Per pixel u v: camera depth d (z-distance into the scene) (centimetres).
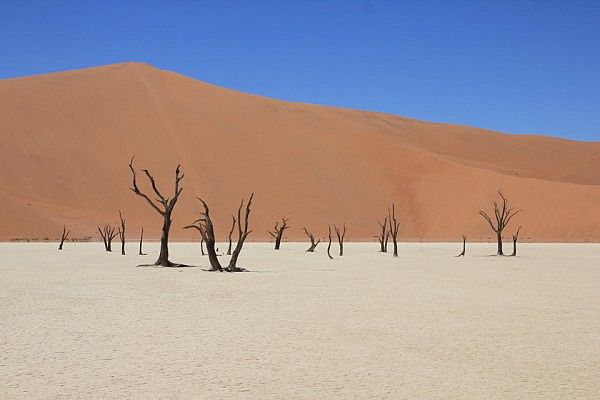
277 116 12731
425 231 10400
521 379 1027
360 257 4919
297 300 2030
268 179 10906
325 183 11050
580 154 15575
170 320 1598
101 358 1166
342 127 12688
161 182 10375
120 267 3491
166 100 12319
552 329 1488
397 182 11350
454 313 1741
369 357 1183
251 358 1172
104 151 10706
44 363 1124
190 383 995
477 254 5588
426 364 1129
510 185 10450
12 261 3981
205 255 5050
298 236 9900
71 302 1945
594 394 941
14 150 10044
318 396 927
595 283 2681
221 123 11988
